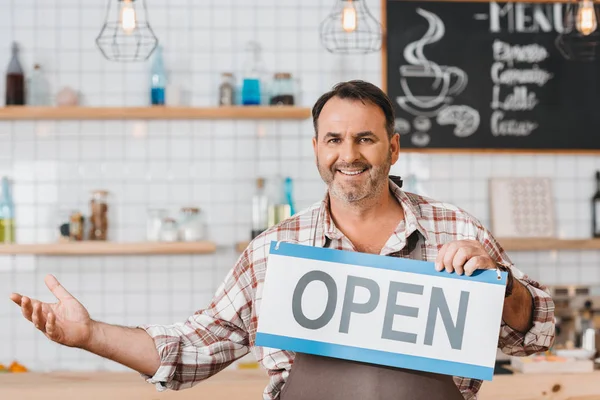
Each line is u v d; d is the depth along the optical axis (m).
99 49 3.86
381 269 1.76
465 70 4.05
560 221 4.09
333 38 3.96
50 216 3.92
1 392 2.88
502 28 4.06
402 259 1.75
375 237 1.86
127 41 3.84
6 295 3.88
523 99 4.07
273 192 3.93
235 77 3.98
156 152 3.96
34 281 3.89
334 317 1.76
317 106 1.82
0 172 3.91
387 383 1.74
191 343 1.89
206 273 3.96
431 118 4.03
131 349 1.81
